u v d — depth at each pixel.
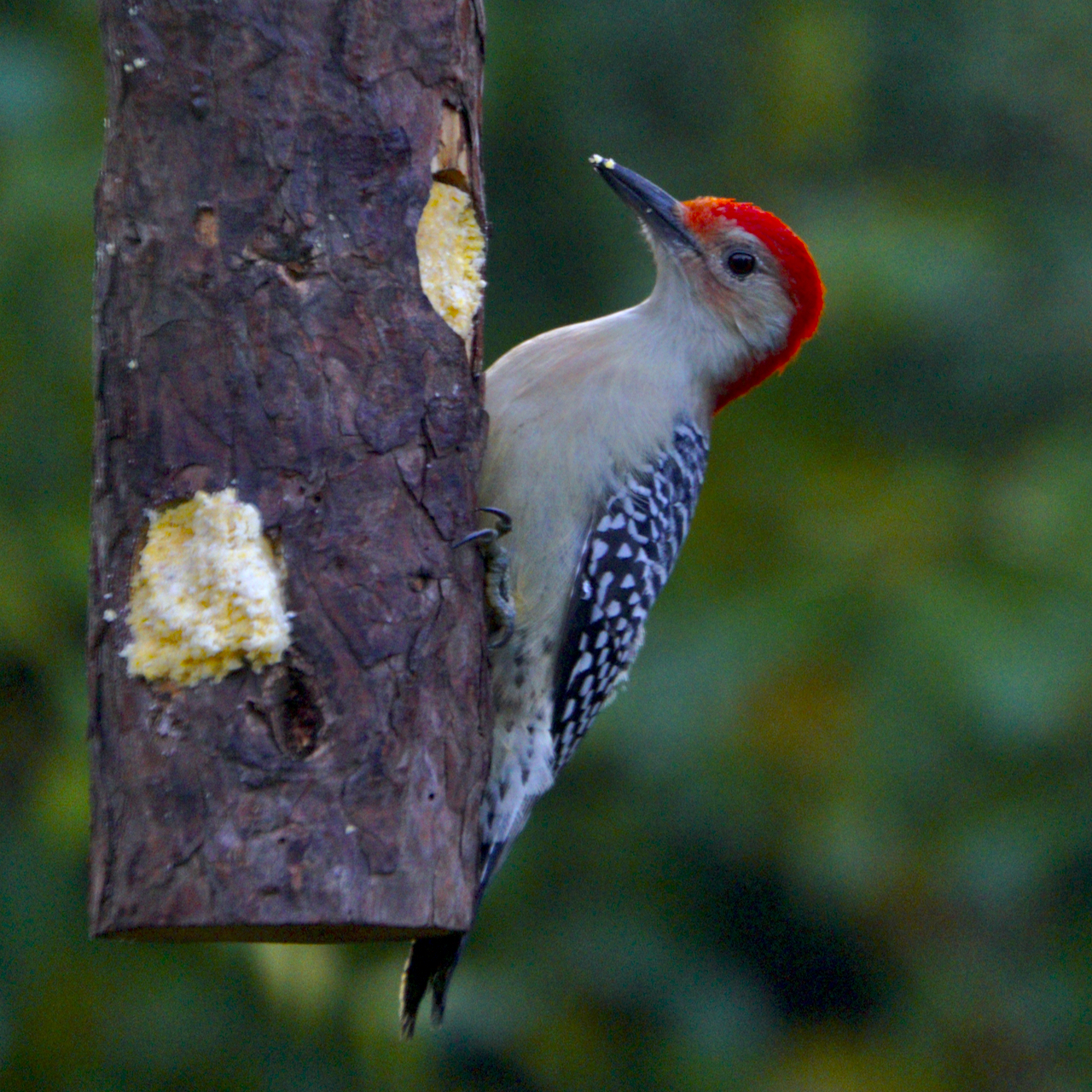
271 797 6.13
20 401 11.02
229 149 6.35
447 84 6.74
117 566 6.30
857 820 11.71
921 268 12.68
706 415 9.04
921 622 11.77
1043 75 14.26
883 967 12.77
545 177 13.16
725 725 11.85
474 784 6.69
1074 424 13.02
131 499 6.30
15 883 10.62
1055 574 12.02
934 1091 12.33
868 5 14.02
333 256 6.45
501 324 13.08
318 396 6.38
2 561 10.70
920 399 13.21
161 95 6.35
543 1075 11.85
